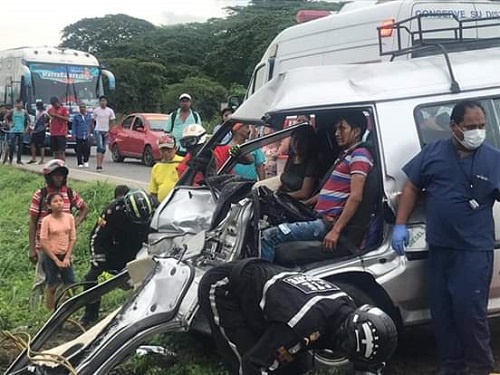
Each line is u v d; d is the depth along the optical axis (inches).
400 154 216.1
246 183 227.1
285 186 265.6
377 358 145.3
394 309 215.0
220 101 2178.9
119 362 193.2
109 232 271.3
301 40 438.0
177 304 195.3
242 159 294.0
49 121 770.2
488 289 202.8
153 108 2516.0
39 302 296.5
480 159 200.7
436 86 224.8
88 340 201.3
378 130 217.0
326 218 223.1
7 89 1096.8
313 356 183.6
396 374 221.5
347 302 154.6
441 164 202.5
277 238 218.4
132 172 778.2
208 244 219.1
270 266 165.0
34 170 753.0
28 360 205.0
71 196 296.7
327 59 411.5
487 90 225.3
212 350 232.2
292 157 267.6
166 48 2970.0
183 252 224.4
